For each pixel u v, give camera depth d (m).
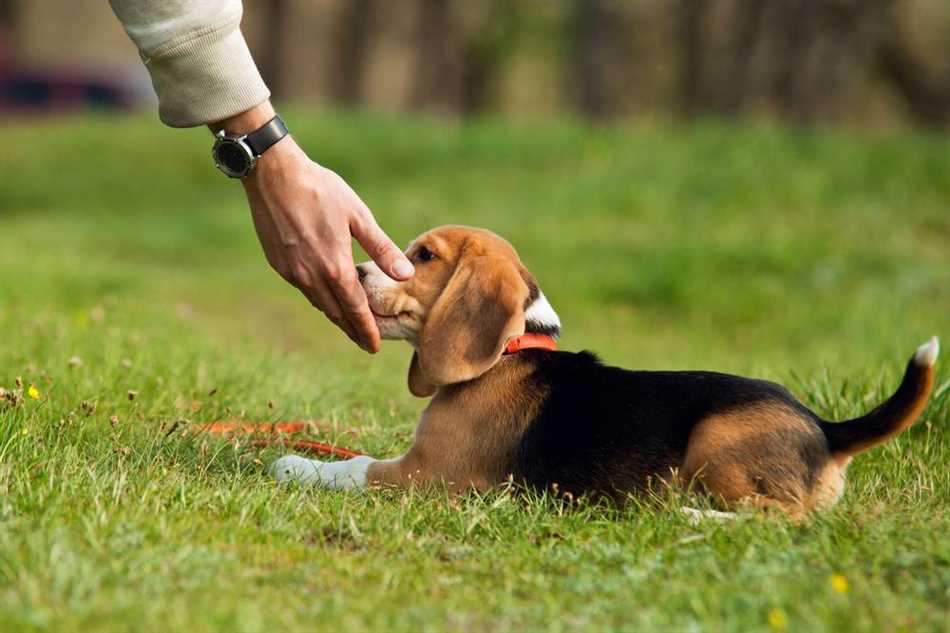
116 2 5.75
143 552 4.69
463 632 4.29
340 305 6.14
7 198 25.84
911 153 22.95
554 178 23.41
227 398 8.37
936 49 45.19
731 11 47.66
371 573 4.87
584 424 6.11
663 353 13.59
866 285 16.53
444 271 6.45
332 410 8.37
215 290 16.92
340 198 5.97
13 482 5.46
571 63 52.97
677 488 5.87
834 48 44.16
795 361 12.43
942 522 5.66
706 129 27.08
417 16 48.50
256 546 5.07
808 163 22.41
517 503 5.96
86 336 9.98
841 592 4.59
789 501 5.75
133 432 6.97
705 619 4.34
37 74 60.44
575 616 4.48
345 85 48.31
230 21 5.76
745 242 18.25
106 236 21.44
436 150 26.55
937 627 4.31
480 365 6.13
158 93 5.87
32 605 4.08
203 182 26.97
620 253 18.69
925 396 5.81
